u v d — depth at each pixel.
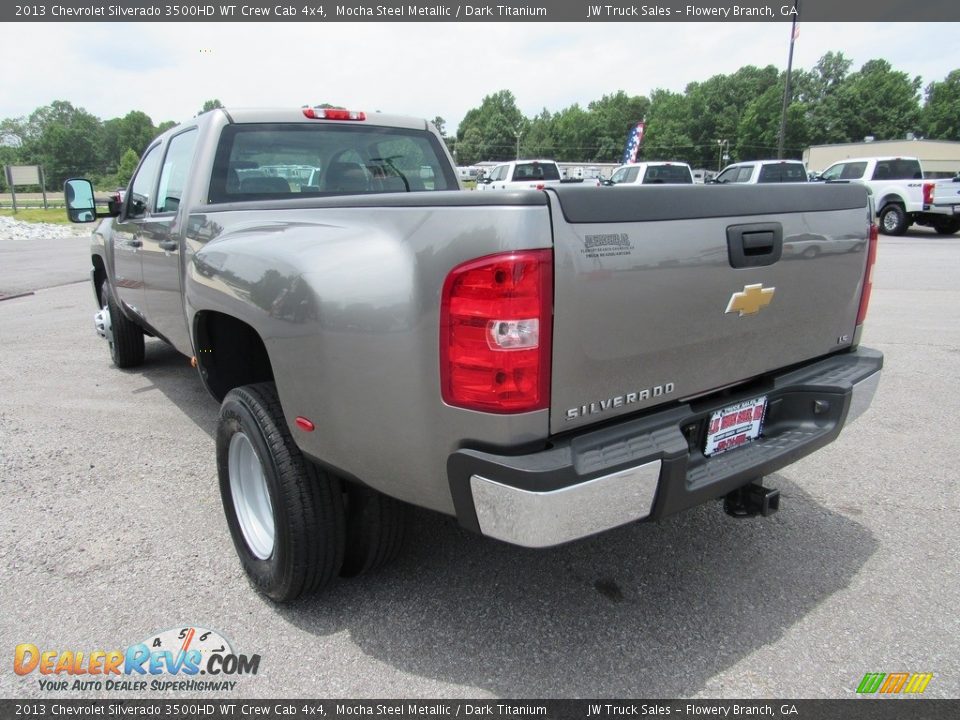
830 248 2.52
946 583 2.67
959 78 100.62
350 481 2.28
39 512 3.28
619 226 1.84
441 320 1.80
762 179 17.91
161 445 4.13
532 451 1.82
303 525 2.34
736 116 108.25
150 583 2.71
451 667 2.24
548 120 130.75
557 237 1.72
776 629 2.41
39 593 2.64
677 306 2.02
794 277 2.39
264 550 2.61
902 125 97.50
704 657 2.28
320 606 2.56
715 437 2.33
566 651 2.31
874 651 2.30
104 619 2.49
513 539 1.80
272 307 2.23
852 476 3.65
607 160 118.44
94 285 6.12
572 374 1.83
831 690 2.13
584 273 1.78
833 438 2.54
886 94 97.00
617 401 1.96
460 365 1.79
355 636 2.39
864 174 17.80
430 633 2.40
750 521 3.18
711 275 2.09
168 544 3.00
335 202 2.23
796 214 2.35
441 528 3.13
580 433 1.93
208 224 3.08
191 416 4.66
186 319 3.43
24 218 32.09
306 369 2.14
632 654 2.29
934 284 9.66
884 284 9.73
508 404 1.75
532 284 1.70
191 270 2.90
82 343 6.91
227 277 2.53
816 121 98.81
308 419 2.19
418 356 1.86
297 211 2.45
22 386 5.38
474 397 1.78
